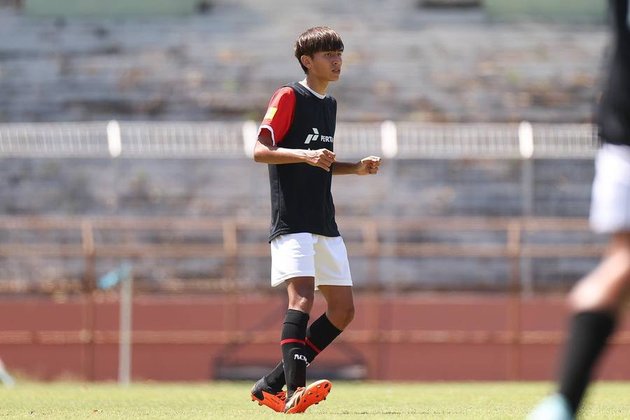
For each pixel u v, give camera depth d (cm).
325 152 2142
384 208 8400
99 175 8675
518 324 6812
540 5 10794
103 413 2378
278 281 2256
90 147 8031
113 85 9706
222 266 7919
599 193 1305
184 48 10188
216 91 9625
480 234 8250
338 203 8431
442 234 8250
